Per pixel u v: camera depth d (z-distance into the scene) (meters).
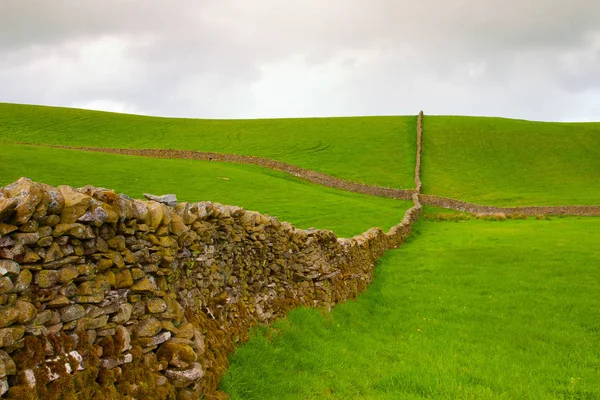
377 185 62.88
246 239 10.27
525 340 12.46
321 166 71.06
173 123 103.06
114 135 89.81
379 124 100.31
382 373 9.56
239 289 9.75
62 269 5.19
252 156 69.75
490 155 81.88
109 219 5.84
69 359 5.00
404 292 17.97
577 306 15.76
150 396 5.84
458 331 13.09
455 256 25.14
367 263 19.84
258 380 7.86
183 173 51.22
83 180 41.41
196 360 6.67
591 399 8.87
